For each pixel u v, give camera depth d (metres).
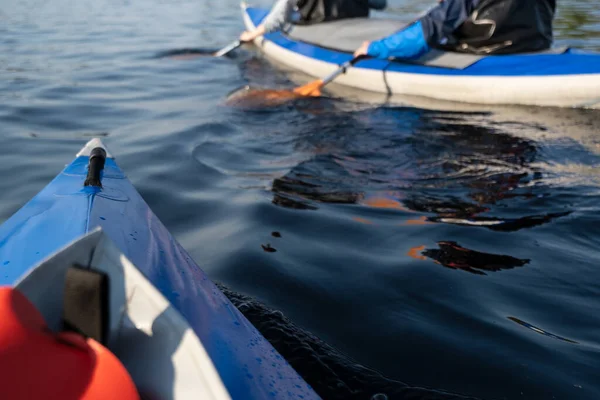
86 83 5.24
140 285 1.03
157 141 3.75
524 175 3.23
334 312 1.97
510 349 1.78
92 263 1.06
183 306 1.42
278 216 2.72
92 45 6.94
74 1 10.73
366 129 4.07
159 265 1.61
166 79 5.50
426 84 4.79
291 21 6.47
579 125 4.09
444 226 2.63
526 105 4.50
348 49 5.50
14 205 2.79
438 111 4.49
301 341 1.79
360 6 6.20
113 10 9.80
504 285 2.15
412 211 2.80
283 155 3.58
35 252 1.60
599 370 1.70
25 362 0.82
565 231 2.58
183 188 3.04
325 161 3.48
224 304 1.58
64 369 0.84
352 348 1.78
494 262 2.32
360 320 1.93
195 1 11.15
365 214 2.77
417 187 3.09
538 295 2.09
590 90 4.23
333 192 3.03
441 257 2.35
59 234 1.68
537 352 1.77
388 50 4.77
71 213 1.82
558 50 4.54
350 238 2.51
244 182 3.14
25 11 9.37
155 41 7.32
